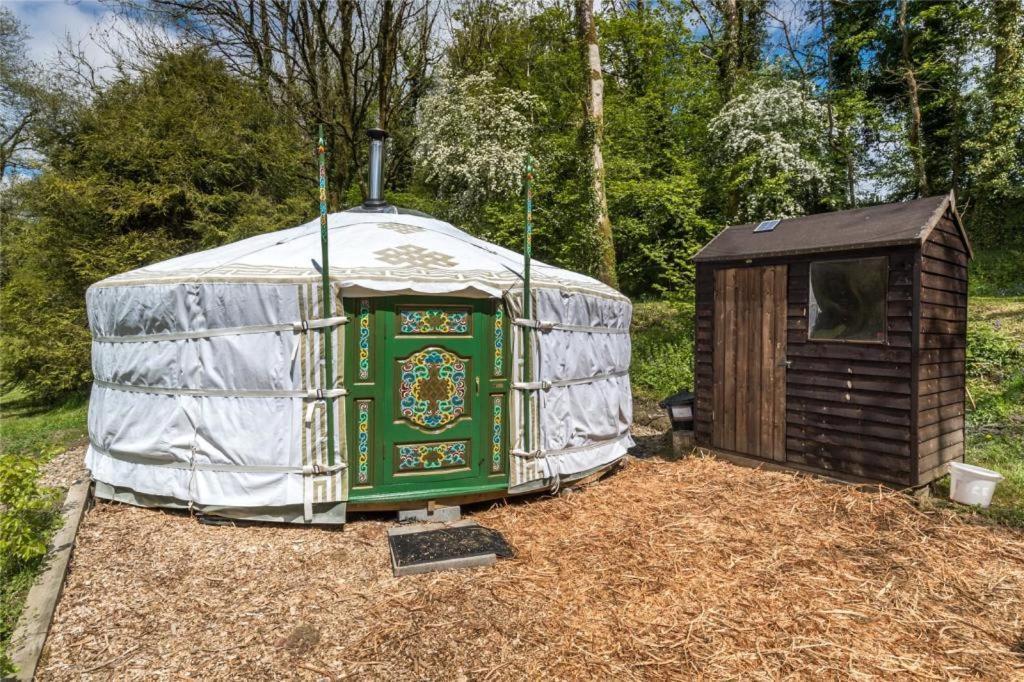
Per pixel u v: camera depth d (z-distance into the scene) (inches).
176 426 146.3
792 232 189.9
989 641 96.8
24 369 399.5
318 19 550.9
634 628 99.1
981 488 153.7
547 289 162.4
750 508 155.4
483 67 530.0
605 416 185.2
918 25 512.7
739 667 88.5
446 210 476.4
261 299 138.3
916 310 152.9
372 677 86.6
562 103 543.5
